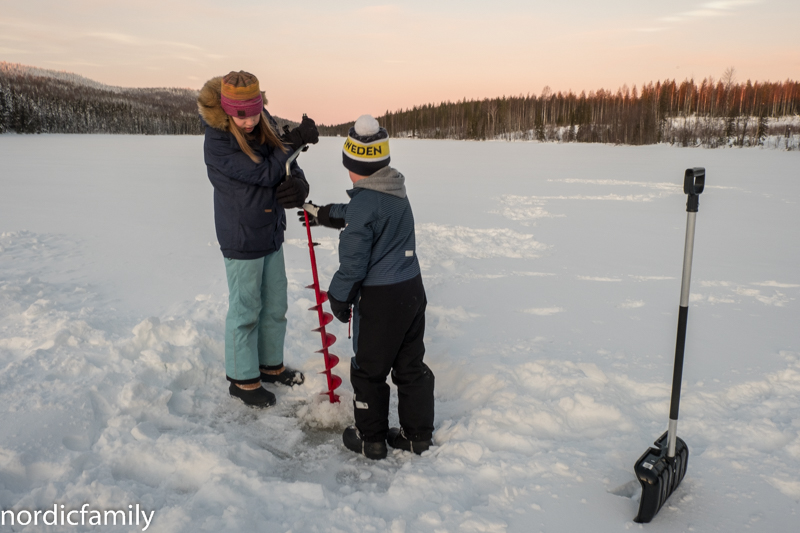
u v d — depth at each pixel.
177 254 6.73
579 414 2.71
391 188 2.25
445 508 2.01
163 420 2.69
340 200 12.41
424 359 3.53
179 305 4.44
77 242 7.30
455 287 5.39
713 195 13.95
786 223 9.71
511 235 8.38
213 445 2.38
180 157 28.86
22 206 10.62
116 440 2.37
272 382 3.24
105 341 3.33
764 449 2.42
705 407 2.82
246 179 2.65
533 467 2.27
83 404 2.55
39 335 3.43
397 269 2.34
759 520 1.94
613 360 3.46
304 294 4.82
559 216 10.39
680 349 1.95
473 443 2.43
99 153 31.62
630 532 1.90
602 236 8.41
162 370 3.04
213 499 2.04
